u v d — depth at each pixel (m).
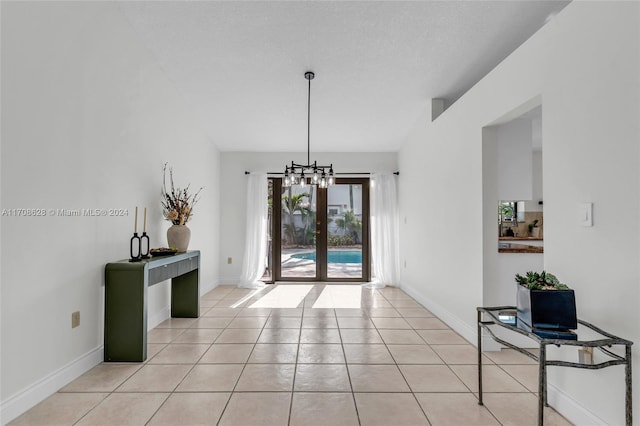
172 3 2.43
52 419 1.71
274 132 4.80
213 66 3.21
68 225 2.09
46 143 1.93
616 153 1.50
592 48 1.63
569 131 1.78
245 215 5.51
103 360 2.42
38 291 1.87
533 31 2.58
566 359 1.78
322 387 2.08
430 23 2.53
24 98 1.78
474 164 2.81
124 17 2.61
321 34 2.69
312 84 3.50
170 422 1.70
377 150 5.55
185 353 2.60
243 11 2.46
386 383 2.13
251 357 2.53
